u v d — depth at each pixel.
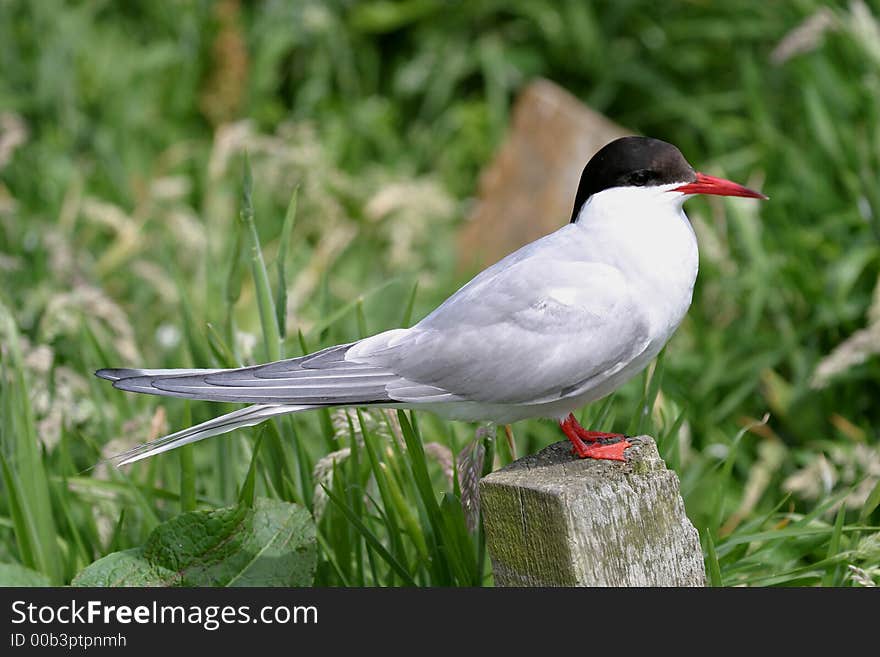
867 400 9.39
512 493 5.71
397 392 6.48
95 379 8.70
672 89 13.33
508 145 12.60
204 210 12.76
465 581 6.63
